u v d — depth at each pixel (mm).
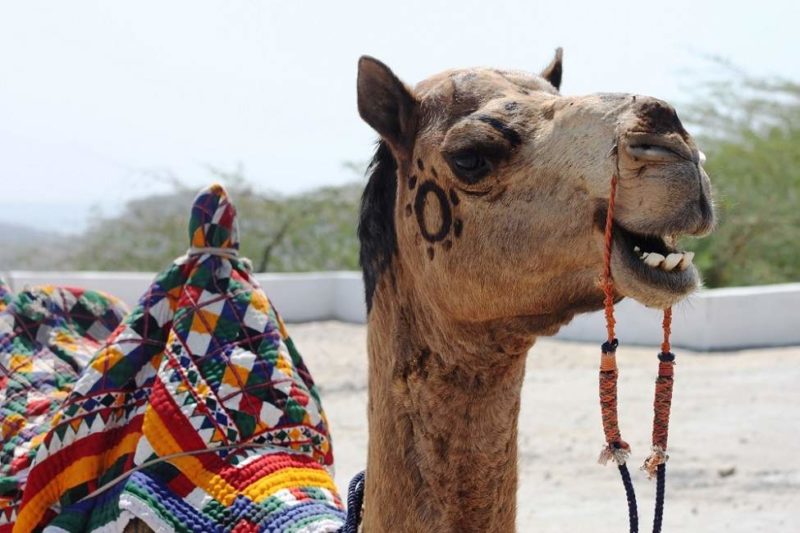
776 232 19062
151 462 3605
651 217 2561
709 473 7910
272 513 3375
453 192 2996
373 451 3162
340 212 22922
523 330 2961
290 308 16328
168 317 3963
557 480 7945
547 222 2795
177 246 22406
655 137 2566
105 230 22812
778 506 7180
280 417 3729
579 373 11906
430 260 3062
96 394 3785
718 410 9805
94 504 3678
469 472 3039
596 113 2729
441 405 3041
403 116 3180
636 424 9344
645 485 7738
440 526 3033
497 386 3037
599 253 2715
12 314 4520
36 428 4141
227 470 3535
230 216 4051
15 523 3762
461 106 3078
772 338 13453
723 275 18875
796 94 23234
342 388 11312
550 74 3590
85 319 4684
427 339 3072
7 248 24797
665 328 2764
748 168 20984
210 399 3674
